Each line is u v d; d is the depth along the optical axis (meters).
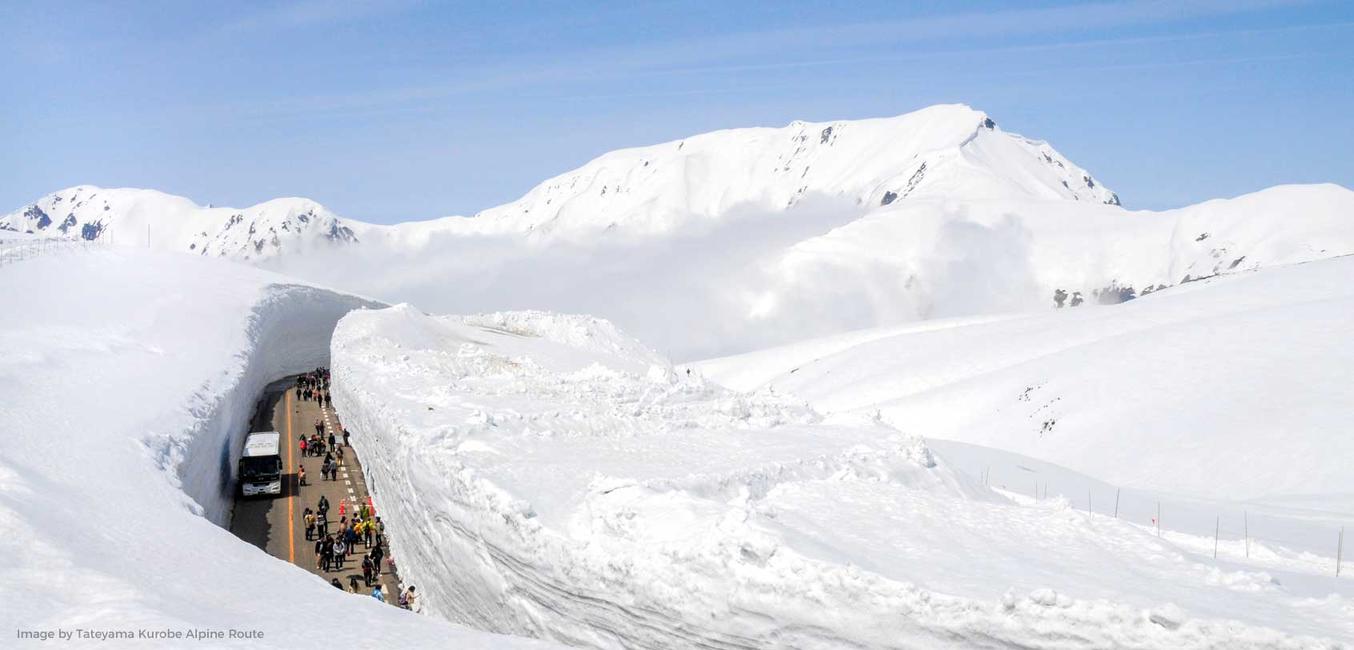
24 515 20.12
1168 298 142.50
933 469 34.25
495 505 25.75
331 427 56.75
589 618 22.48
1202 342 111.31
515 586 24.72
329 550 33.62
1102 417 102.31
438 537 29.23
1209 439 89.44
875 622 18.22
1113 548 22.06
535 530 24.20
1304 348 102.00
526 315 91.94
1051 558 21.09
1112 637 16.34
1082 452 97.00
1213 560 26.53
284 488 43.84
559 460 30.28
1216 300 132.00
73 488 24.70
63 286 68.75
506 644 18.11
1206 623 15.85
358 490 43.44
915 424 118.19
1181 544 33.25
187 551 21.98
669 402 44.38
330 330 98.00
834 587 18.83
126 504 24.67
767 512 24.08
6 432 28.47
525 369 57.12
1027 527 23.94
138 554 20.72
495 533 25.50
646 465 29.52
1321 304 113.81
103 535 21.41
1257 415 91.06
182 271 89.12
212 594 19.02
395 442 35.00
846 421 40.72
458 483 27.89
